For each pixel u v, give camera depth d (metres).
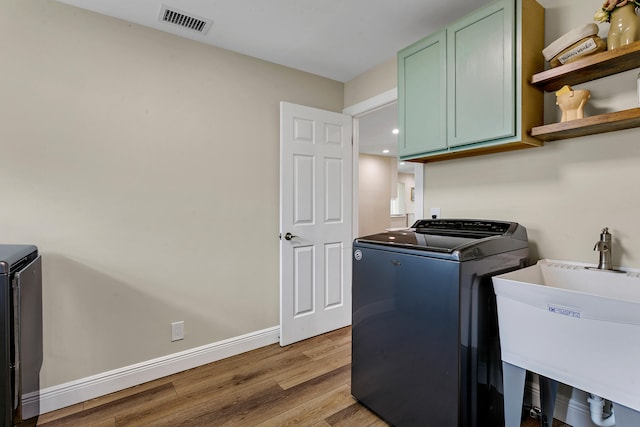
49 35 1.73
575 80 1.52
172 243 2.13
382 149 6.25
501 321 1.32
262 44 2.25
